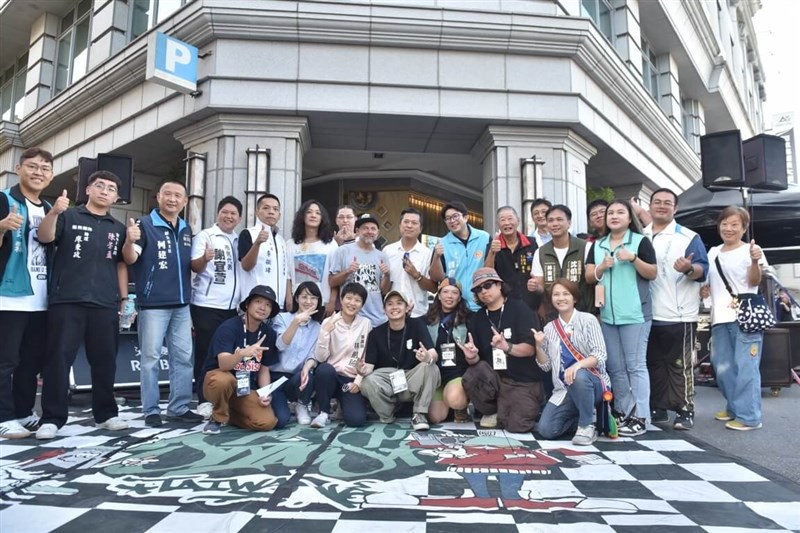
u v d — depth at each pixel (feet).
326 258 15.51
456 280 14.88
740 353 12.90
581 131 24.72
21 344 12.31
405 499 7.57
